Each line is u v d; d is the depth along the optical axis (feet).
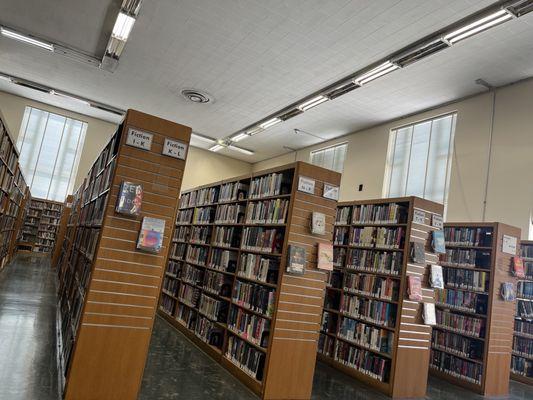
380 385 14.75
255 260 14.61
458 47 19.81
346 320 17.21
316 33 20.66
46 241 44.86
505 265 17.63
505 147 22.03
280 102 30.42
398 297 15.17
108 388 9.89
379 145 31.35
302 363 12.78
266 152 45.78
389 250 16.33
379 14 18.33
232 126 38.01
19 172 27.20
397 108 28.12
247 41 22.50
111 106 36.78
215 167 49.67
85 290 10.57
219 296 16.47
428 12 17.63
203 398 11.54
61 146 43.62
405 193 28.30
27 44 26.96
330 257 13.29
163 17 21.25
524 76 21.50
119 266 10.25
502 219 21.38
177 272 22.52
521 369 19.44
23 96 40.91
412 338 14.93
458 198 23.93
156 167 10.85
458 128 24.95
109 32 23.70
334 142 36.94
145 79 29.55
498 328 17.02
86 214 18.45
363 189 31.91
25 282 26.08
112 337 10.03
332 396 13.60
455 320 18.13
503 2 16.30
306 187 13.29
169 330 19.70
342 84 25.36
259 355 12.89
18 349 13.03
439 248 15.70
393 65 21.91
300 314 12.87
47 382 10.73
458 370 17.47
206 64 25.95
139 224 10.56
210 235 19.70
